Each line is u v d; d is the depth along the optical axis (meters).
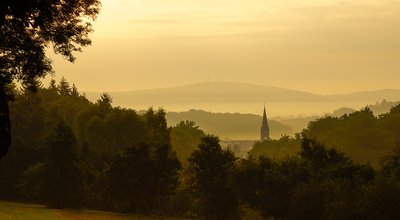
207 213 99.94
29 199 107.19
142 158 100.50
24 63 31.72
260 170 98.19
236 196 98.69
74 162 98.06
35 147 114.00
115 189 100.06
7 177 110.06
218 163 101.44
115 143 129.75
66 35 31.92
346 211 75.94
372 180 80.56
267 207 95.56
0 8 26.62
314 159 101.94
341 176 93.88
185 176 122.62
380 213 73.31
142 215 100.44
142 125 133.50
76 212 93.69
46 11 28.73
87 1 32.00
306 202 86.69
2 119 28.05
